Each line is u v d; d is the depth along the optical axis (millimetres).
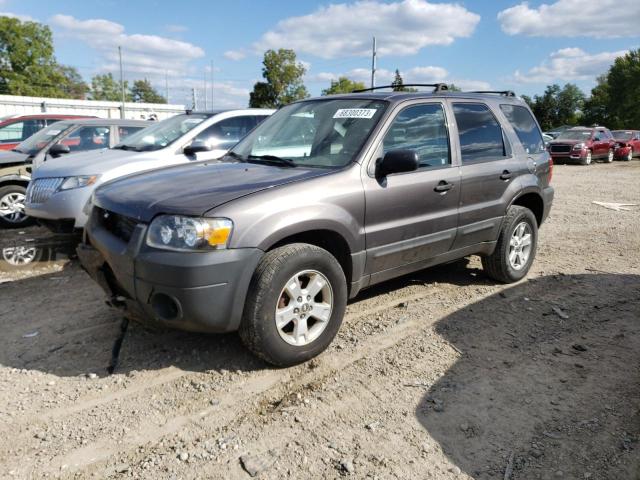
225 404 3082
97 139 8562
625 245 7199
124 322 4086
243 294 3162
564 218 9359
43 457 2611
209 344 3809
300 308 3406
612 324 4305
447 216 4348
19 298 4785
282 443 2727
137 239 3121
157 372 3436
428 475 2500
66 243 6879
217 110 7344
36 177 6465
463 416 2977
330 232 3574
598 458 2631
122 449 2678
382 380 3357
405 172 3932
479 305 4668
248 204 3170
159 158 6504
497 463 2592
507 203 4949
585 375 3457
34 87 65812
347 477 2480
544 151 5605
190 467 2545
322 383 3316
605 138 24781
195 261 2967
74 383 3301
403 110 4121
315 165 3875
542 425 2906
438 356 3689
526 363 3613
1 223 7902
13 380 3330
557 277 5555
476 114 4828
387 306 4613
